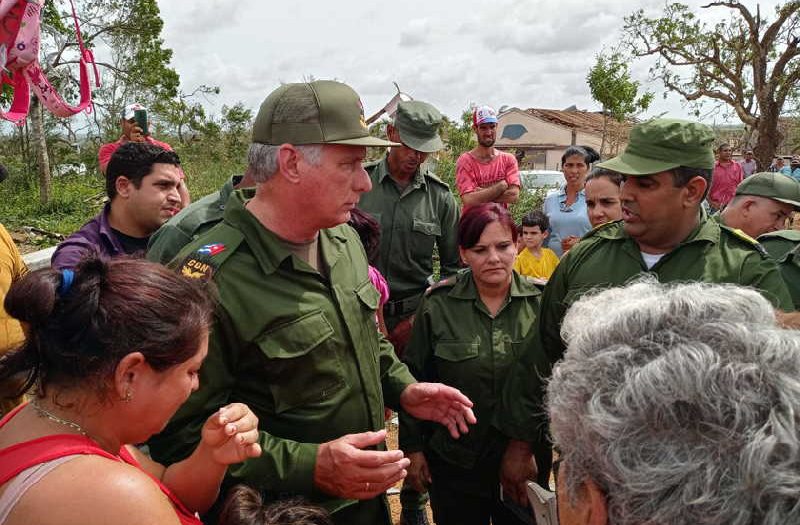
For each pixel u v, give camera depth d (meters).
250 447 1.50
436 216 4.14
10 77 2.93
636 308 0.99
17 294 1.11
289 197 1.84
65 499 1.03
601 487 0.93
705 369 0.84
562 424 1.00
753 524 0.79
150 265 1.24
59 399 1.15
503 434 2.64
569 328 1.14
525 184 8.27
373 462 1.69
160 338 1.16
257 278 1.82
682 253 2.13
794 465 0.78
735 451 0.81
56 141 17.61
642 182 2.04
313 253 2.02
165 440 1.77
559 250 5.16
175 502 1.45
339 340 1.93
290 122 1.79
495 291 2.73
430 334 2.81
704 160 2.01
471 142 11.90
